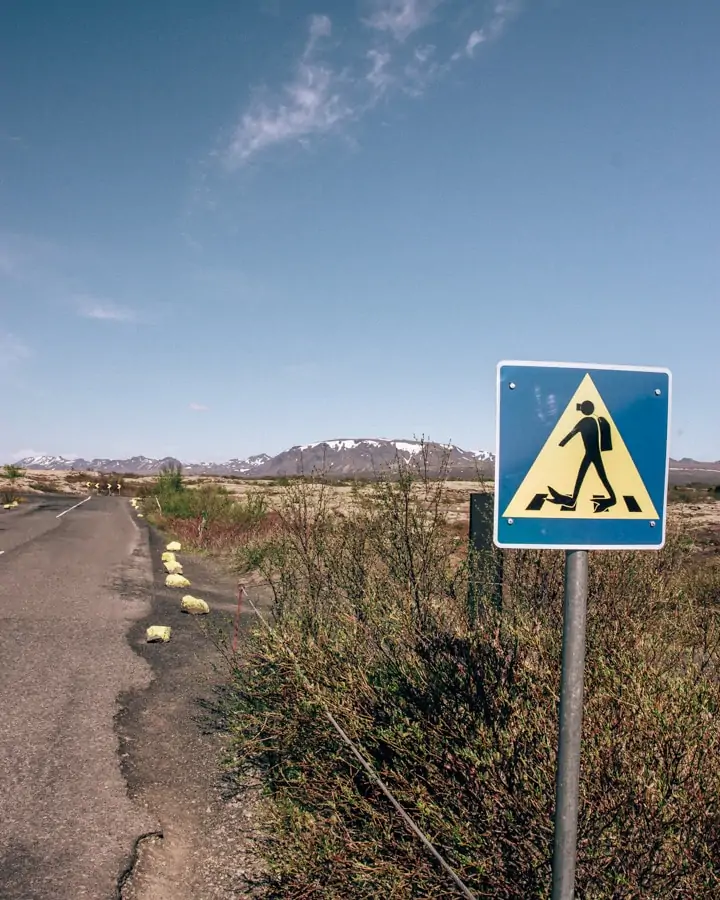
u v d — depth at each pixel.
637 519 2.04
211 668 6.96
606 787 2.51
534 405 2.00
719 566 5.07
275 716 3.90
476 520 4.39
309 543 5.43
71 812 4.04
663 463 2.06
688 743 2.53
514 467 1.99
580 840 2.43
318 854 2.97
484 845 2.60
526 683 3.01
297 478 5.73
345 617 4.14
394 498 4.59
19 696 5.98
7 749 4.87
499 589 4.10
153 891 3.35
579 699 1.94
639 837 2.39
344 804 3.06
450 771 2.90
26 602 10.12
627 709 2.66
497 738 2.85
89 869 3.49
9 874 3.40
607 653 3.09
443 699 3.15
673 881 2.32
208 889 3.39
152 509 30.94
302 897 2.95
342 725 3.37
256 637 4.46
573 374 2.02
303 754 3.67
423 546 4.48
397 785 3.03
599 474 2.02
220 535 17.61
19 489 57.47
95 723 5.43
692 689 2.79
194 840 3.82
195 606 9.77
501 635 3.39
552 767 2.60
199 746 5.02
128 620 9.20
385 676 3.60
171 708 5.81
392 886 2.66
